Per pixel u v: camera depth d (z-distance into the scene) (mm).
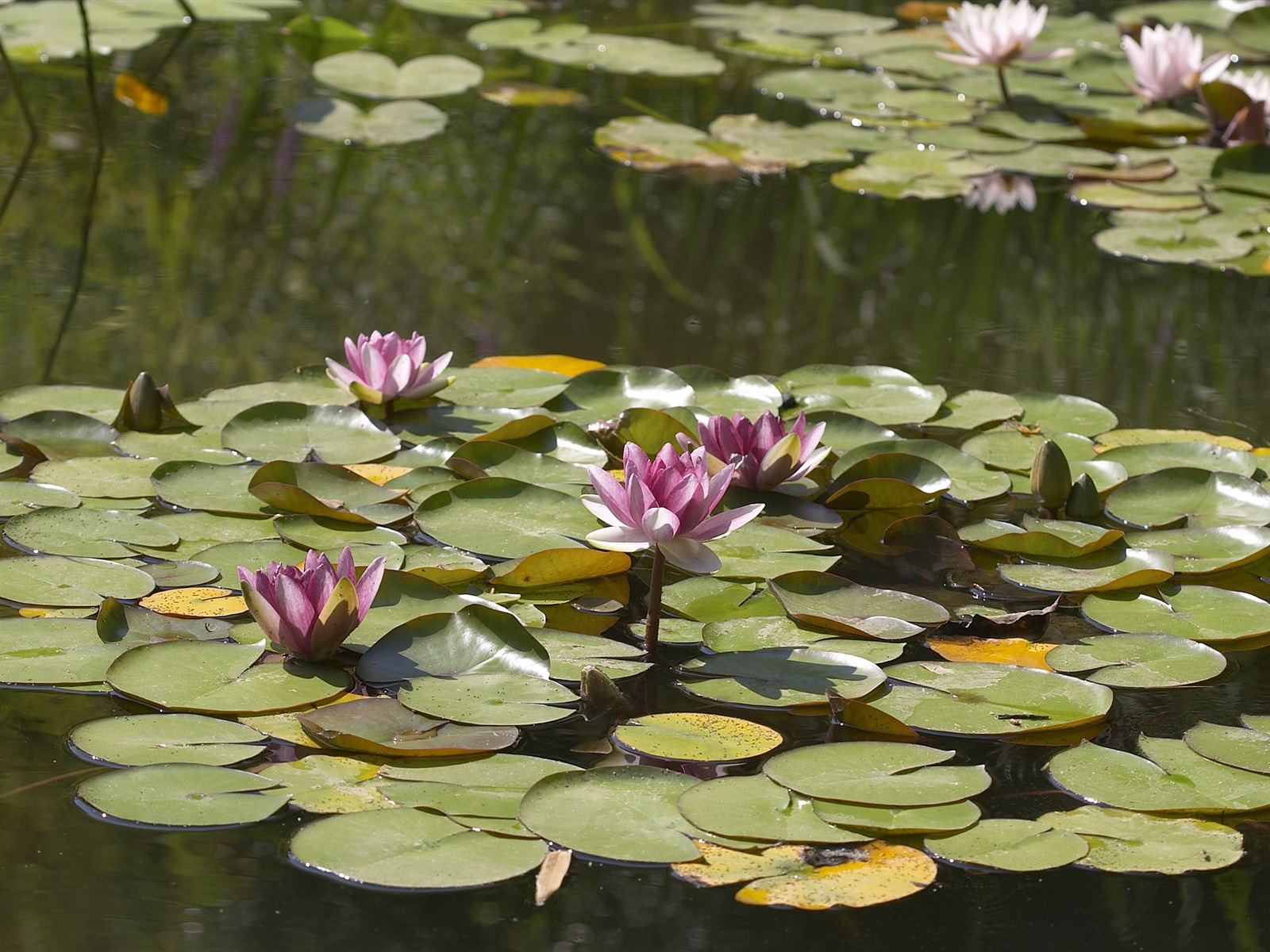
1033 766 2184
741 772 2133
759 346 4395
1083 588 2869
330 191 5648
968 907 1854
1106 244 5484
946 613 2709
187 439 3393
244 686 2287
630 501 2398
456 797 2006
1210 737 2260
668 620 2689
